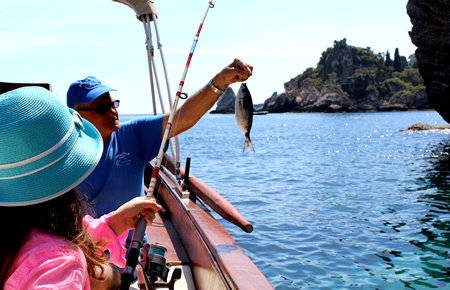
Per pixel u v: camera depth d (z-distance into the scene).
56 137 0.99
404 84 179.00
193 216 2.92
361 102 180.25
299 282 5.68
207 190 3.18
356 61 195.25
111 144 2.54
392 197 11.69
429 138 33.62
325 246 7.22
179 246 3.26
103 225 1.52
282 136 47.59
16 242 0.96
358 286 5.50
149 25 4.24
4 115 0.94
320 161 21.72
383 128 57.09
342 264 6.35
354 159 21.95
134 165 2.60
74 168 1.02
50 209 0.99
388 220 9.07
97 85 2.48
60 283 0.91
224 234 2.47
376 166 18.77
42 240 0.96
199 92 2.47
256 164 21.09
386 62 199.50
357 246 7.20
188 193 3.40
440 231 8.07
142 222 1.52
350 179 15.25
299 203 11.01
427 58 28.70
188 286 2.72
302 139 41.19
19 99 0.97
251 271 1.89
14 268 0.94
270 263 6.41
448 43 27.34
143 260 1.70
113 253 1.55
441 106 29.19
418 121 75.75
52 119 0.99
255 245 7.30
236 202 11.22
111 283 1.28
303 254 6.80
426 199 11.28
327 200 11.40
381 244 7.32
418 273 5.95
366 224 8.72
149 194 1.77
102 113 2.45
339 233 8.03
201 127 84.62
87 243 1.10
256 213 9.84
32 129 0.95
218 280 2.14
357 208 10.31
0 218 0.97
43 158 0.97
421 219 9.10
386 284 5.58
